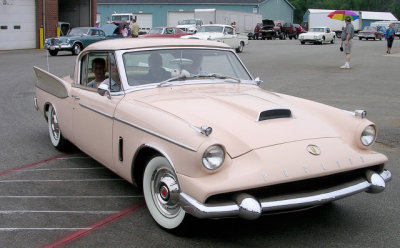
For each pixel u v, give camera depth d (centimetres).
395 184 500
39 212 416
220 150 325
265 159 334
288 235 375
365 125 387
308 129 379
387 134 723
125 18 4031
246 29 4494
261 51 2714
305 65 1873
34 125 787
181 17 5672
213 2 5638
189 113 376
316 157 348
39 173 529
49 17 2842
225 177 322
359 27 5541
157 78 461
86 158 592
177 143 339
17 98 1070
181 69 478
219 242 360
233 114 383
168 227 371
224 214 317
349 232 382
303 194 343
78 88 525
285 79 1427
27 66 1758
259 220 403
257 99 423
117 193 465
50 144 663
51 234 372
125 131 410
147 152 393
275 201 330
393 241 366
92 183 495
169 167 359
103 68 495
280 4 6244
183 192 334
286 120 387
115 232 376
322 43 3759
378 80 1410
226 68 513
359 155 371
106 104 446
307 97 1077
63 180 504
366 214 420
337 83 1338
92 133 477
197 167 324
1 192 465
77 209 423
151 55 464
